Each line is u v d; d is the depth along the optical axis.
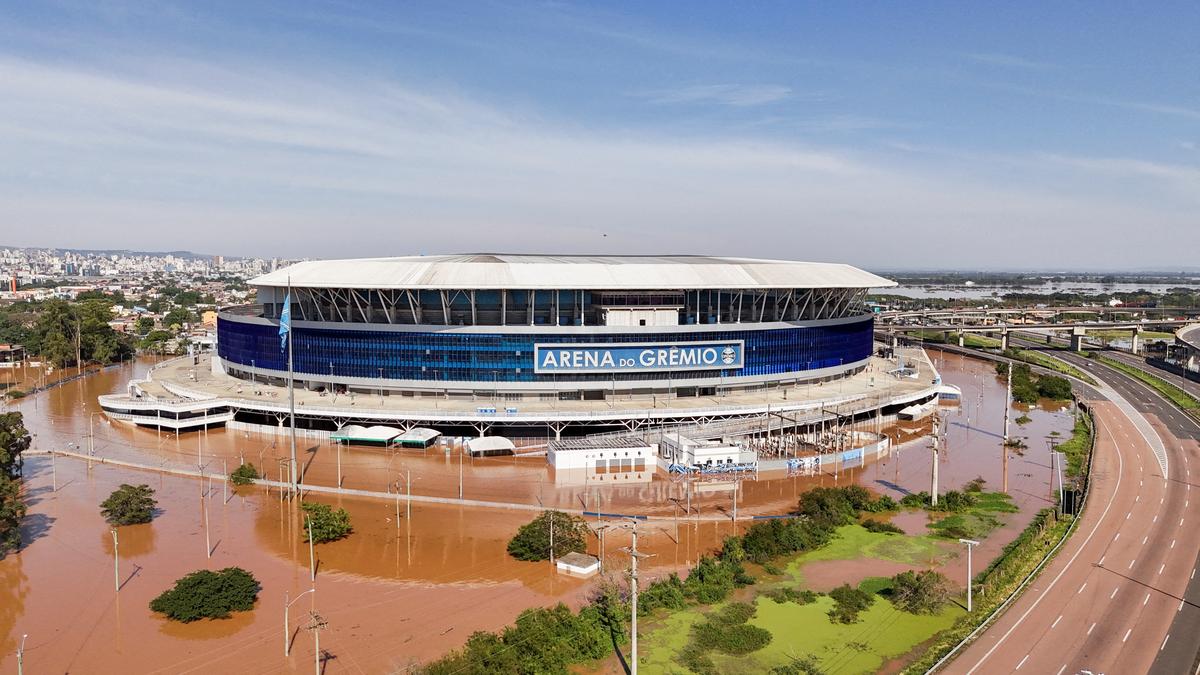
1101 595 76.12
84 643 66.25
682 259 191.12
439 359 149.50
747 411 145.75
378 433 133.12
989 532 96.00
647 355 150.88
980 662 63.34
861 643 67.62
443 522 97.88
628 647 66.94
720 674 62.38
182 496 107.62
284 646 65.88
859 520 100.31
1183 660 63.38
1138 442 144.25
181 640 66.88
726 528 97.00
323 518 91.19
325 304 161.88
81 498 106.62
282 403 145.38
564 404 147.75
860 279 183.12
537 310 161.50
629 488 112.94
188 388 164.88
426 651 65.44
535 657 62.66
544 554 85.94
